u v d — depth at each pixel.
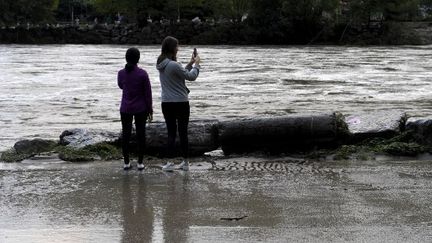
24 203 11.61
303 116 16.19
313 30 133.75
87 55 86.50
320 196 11.88
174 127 14.59
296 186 12.75
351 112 29.95
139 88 14.32
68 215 10.75
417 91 40.72
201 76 51.19
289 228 9.85
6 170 14.72
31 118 28.09
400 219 10.30
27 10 146.12
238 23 136.62
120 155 16.38
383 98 36.78
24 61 71.88
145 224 10.16
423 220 10.24
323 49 106.56
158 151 16.38
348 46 120.56
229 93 39.06
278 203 11.39
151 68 58.78
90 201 11.70
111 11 151.88
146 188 12.70
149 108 14.40
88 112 30.25
